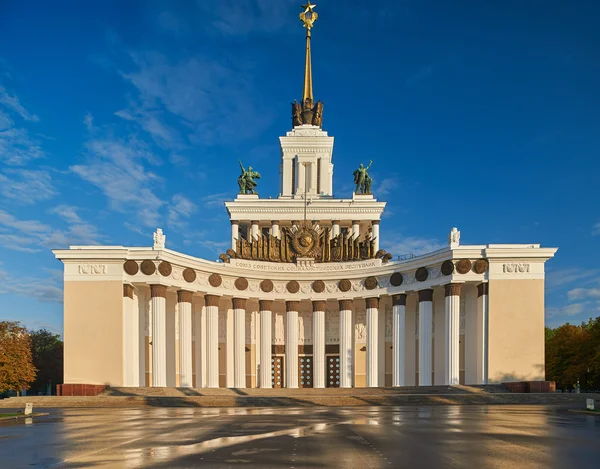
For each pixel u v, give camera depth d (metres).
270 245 61.06
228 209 70.75
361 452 15.73
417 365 56.41
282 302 62.06
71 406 37.69
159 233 50.16
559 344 71.88
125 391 44.59
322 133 79.00
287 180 77.38
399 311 54.97
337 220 70.75
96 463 14.34
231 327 57.91
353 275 58.19
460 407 34.97
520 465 13.95
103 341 47.22
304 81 83.88
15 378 39.97
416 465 13.85
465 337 52.16
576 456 15.32
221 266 55.66
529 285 48.31
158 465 13.95
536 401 39.19
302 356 61.81
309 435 19.53
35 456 15.61
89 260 48.19
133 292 50.03
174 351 54.47
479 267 48.97
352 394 45.06
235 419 26.22
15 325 42.25
